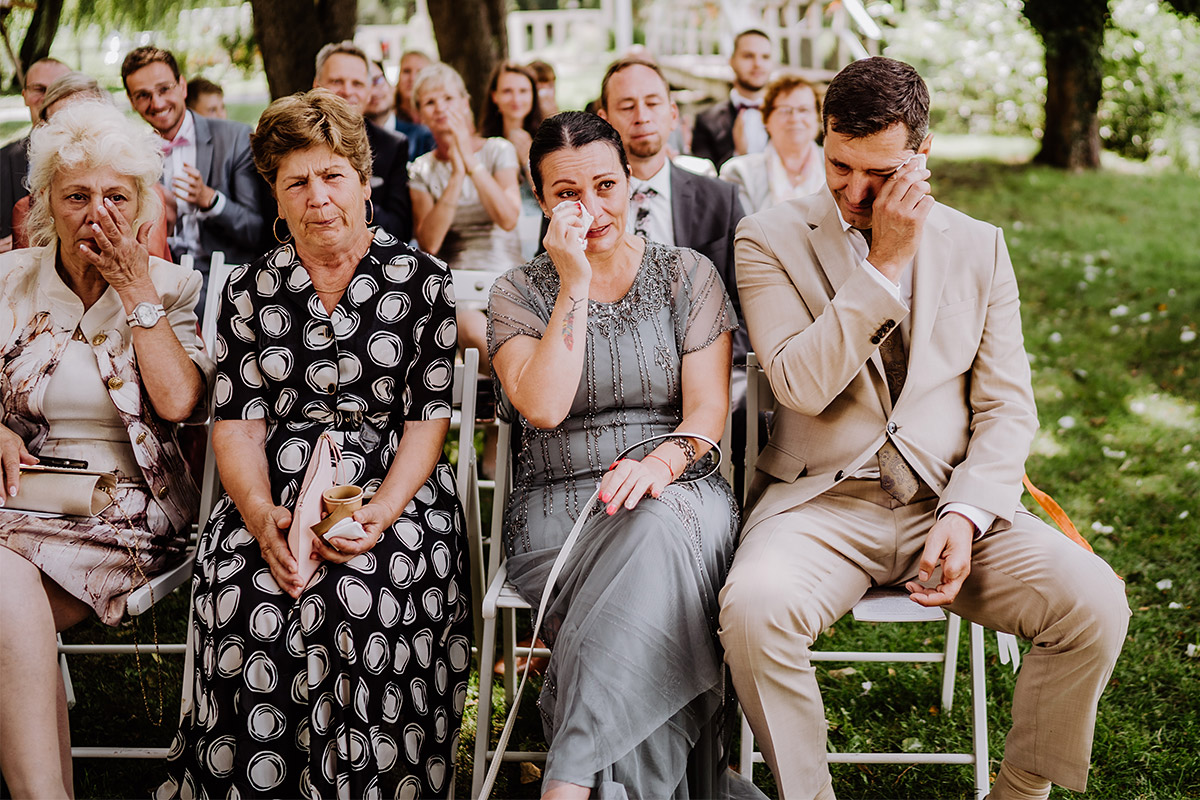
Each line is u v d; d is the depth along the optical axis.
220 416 2.56
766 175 4.93
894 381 2.45
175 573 2.57
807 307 2.47
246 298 2.56
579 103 11.84
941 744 2.83
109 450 2.60
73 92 3.88
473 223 4.95
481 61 7.72
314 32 6.55
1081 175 10.29
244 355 2.57
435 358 2.58
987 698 3.02
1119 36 11.06
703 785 2.34
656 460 2.38
